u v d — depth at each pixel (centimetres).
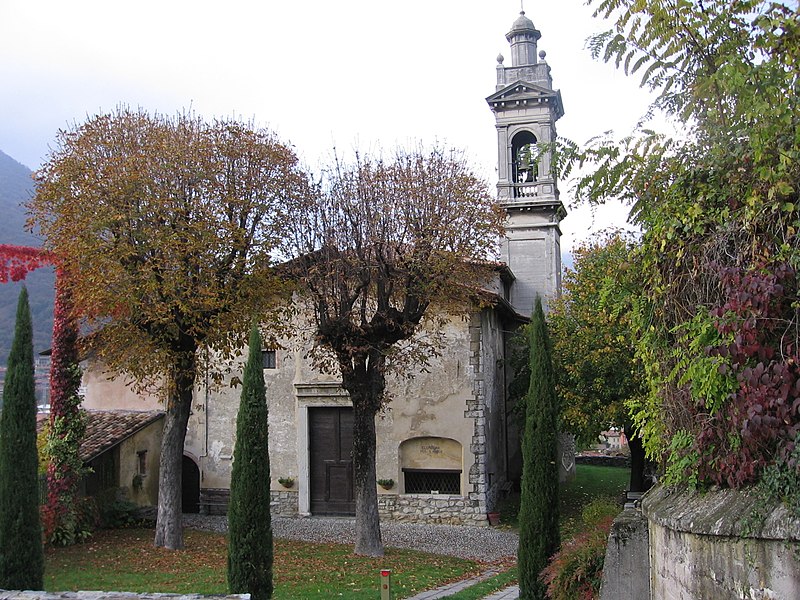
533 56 3388
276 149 1836
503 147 3284
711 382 507
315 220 1831
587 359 2111
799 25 533
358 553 1756
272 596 1279
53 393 1877
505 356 2834
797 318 457
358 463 1789
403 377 2170
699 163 594
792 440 447
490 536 2077
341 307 1784
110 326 1683
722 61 585
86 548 1762
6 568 1185
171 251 1583
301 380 2395
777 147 505
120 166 1642
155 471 2392
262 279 1717
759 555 452
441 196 1800
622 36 635
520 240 3238
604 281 799
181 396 1808
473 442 2264
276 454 2433
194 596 631
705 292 567
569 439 3112
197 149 1702
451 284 1794
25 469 1225
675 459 618
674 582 585
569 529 2017
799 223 465
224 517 2383
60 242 1658
